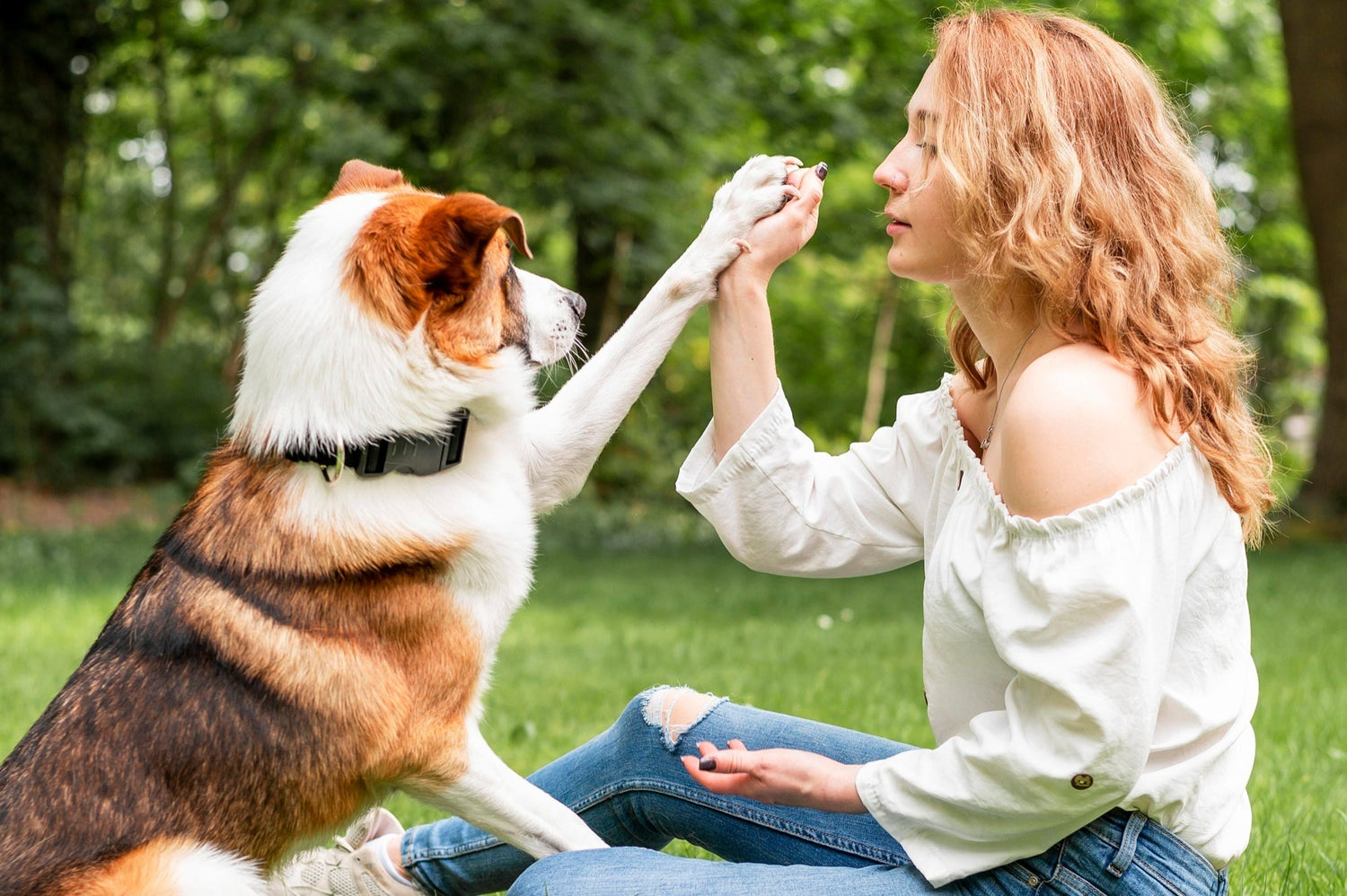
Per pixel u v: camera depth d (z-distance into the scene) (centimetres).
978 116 197
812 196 253
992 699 199
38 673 547
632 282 1441
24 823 220
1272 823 340
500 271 254
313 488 237
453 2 1180
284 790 228
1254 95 1758
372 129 1202
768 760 204
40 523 1254
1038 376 185
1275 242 2183
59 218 1487
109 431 1443
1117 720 171
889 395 2294
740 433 247
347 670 230
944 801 189
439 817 359
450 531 238
